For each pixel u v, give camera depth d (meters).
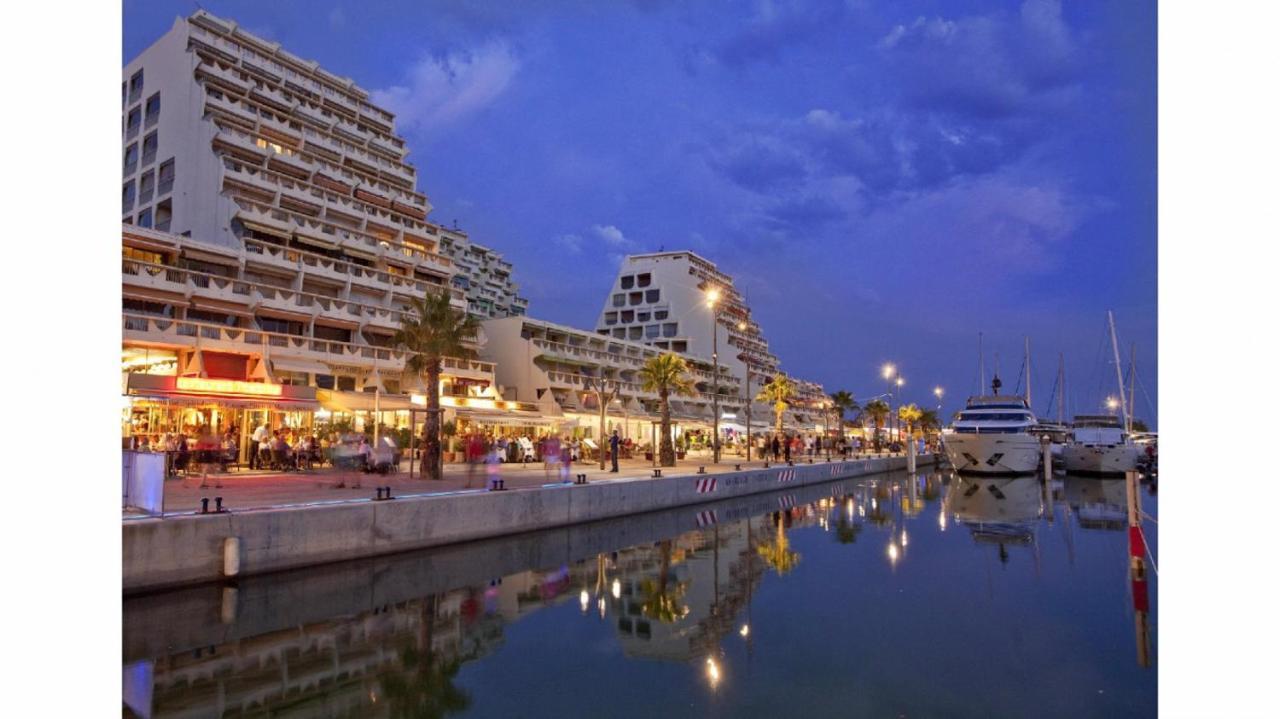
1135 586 12.93
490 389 50.03
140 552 12.48
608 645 10.91
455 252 97.00
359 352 41.72
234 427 29.41
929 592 14.50
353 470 25.67
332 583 14.46
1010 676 9.47
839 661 10.14
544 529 21.02
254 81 49.78
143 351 32.19
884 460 60.34
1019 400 52.00
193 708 8.42
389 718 8.20
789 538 21.92
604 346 67.31
